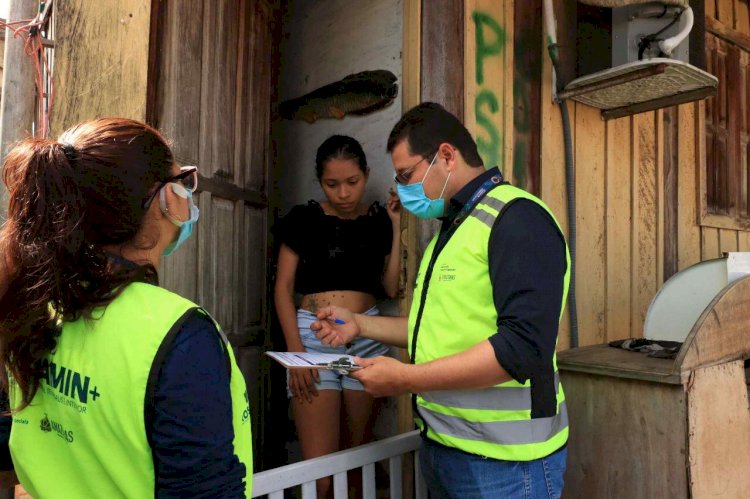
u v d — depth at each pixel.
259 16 2.53
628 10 2.39
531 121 2.46
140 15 1.67
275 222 2.73
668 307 2.36
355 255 2.12
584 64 2.65
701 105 3.48
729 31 3.74
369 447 1.67
